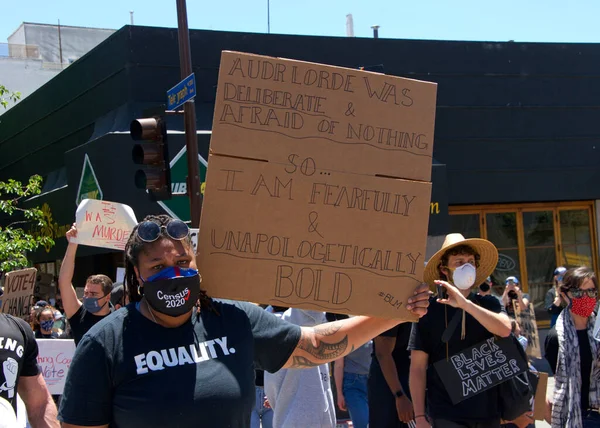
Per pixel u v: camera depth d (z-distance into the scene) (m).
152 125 8.01
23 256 12.19
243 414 2.35
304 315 4.89
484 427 4.23
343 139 2.73
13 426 2.09
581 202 14.66
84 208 5.31
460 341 4.27
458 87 13.78
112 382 2.25
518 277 14.15
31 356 3.46
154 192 8.09
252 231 2.65
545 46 14.30
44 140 16.09
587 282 4.89
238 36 12.48
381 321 2.85
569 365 4.86
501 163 13.95
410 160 2.78
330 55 12.99
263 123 2.68
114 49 12.37
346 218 2.71
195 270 2.36
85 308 5.25
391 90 2.79
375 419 5.02
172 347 2.32
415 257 2.74
